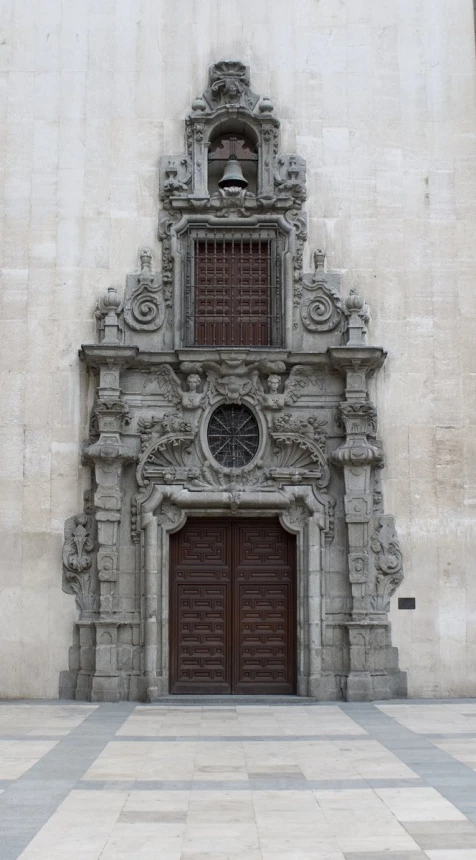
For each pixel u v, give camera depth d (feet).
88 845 23.97
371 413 56.44
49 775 32.48
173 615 56.49
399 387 57.72
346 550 56.18
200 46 60.59
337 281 58.54
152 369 57.21
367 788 30.30
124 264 58.59
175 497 55.98
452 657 55.72
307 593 55.77
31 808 27.78
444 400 57.67
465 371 57.93
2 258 58.34
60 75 60.13
